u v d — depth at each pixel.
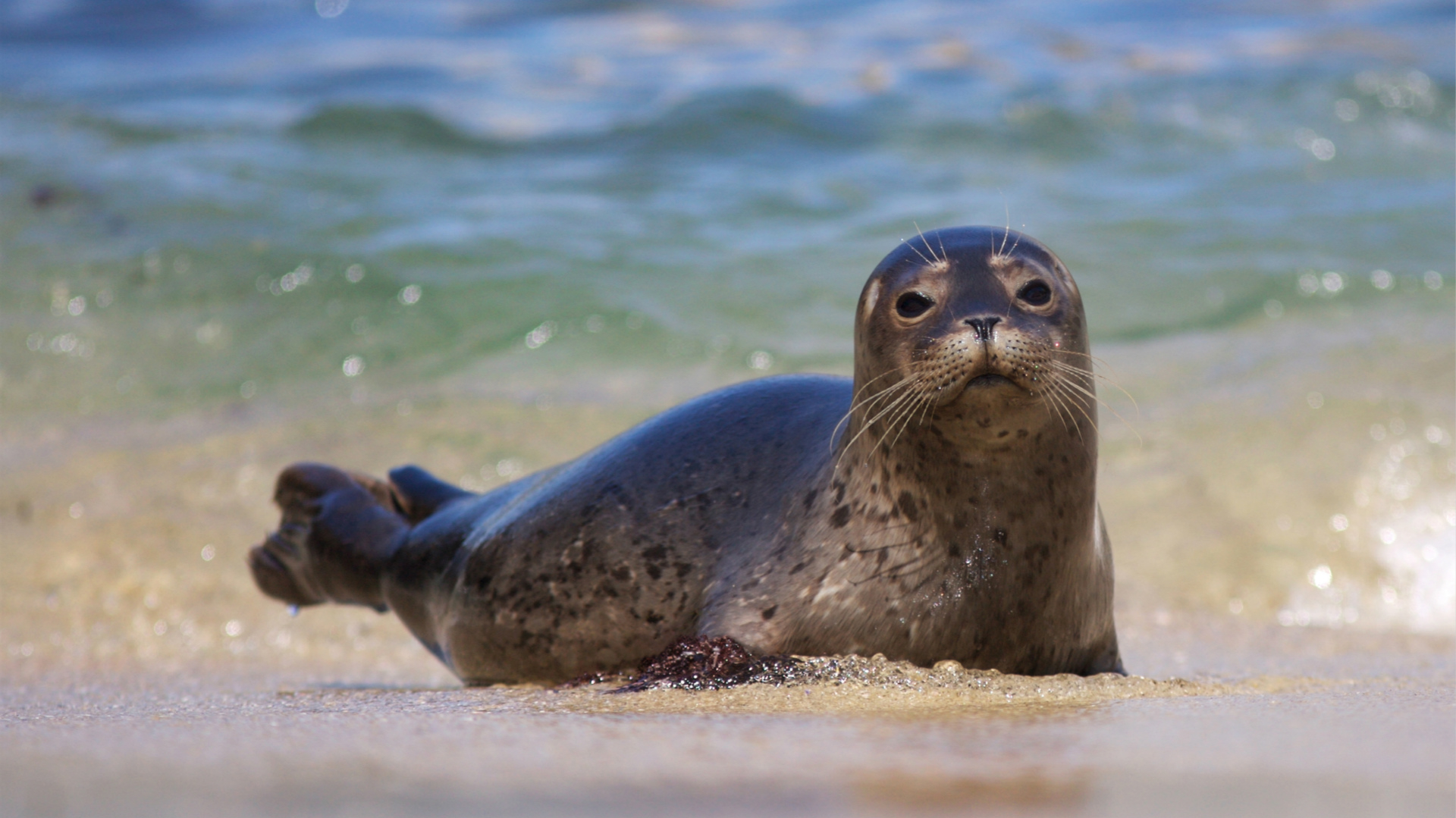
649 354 43.28
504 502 21.73
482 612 20.75
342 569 23.61
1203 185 59.03
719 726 14.05
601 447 21.20
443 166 62.31
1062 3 99.31
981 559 17.64
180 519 32.25
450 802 9.90
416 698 18.06
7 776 10.79
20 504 33.22
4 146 62.12
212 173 58.97
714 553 19.02
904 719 14.49
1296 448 34.75
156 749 12.26
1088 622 18.78
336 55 91.56
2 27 104.25
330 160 62.28
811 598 17.89
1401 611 29.42
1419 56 78.31
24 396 41.69
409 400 39.72
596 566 19.59
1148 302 46.28
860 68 80.25
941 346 16.64
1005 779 10.91
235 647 27.67
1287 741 12.50
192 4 110.69
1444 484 32.91
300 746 12.44
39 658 26.17
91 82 83.81
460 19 103.25
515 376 42.25
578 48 90.88
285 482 24.69
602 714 15.29
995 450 17.23
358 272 47.66
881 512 17.83
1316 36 85.50
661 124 67.38
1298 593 29.98
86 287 47.41
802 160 62.78
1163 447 35.66
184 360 43.94
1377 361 39.50
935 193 58.09
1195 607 29.59
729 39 92.00
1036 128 66.19
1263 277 47.47
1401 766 11.27
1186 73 76.75
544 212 54.72
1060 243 51.09
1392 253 49.84
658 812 9.69
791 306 46.25
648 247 50.88
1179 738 12.84
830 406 19.59
